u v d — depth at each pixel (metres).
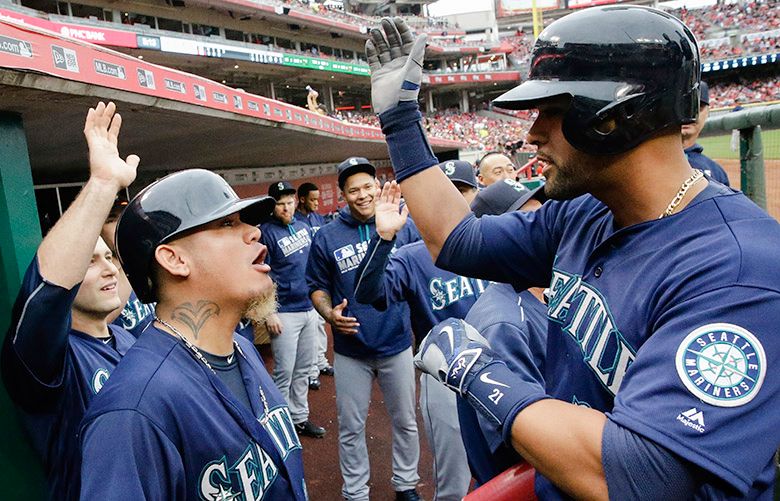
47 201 5.58
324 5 41.88
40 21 18.95
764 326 0.79
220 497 1.26
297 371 4.43
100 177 1.45
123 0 25.58
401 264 2.88
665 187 0.96
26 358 1.38
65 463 1.57
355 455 3.28
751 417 0.76
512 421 0.93
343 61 36.28
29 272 1.38
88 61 1.95
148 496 1.13
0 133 1.75
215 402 1.31
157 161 5.74
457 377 1.06
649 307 0.91
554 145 1.01
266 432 1.40
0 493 1.58
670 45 0.91
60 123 2.46
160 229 1.32
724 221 0.90
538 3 64.19
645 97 0.90
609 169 0.97
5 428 1.59
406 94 1.25
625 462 0.78
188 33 29.50
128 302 2.87
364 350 3.27
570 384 1.08
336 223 3.69
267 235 4.71
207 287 1.37
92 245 1.41
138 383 1.21
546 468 0.88
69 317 1.44
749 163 2.63
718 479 0.75
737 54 43.50
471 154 28.83
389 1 54.09
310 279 3.69
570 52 0.95
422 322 2.94
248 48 29.86
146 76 2.45
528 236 1.28
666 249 0.92
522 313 1.64
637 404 0.81
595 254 1.06
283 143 7.07
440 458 2.39
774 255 0.84
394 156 1.29
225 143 5.36
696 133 2.56
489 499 1.28
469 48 50.88
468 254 1.28
